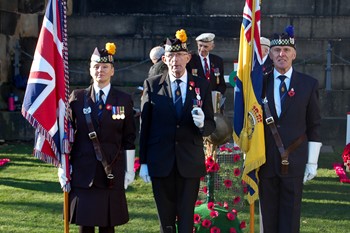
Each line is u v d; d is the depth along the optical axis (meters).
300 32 29.34
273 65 12.07
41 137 11.11
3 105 27.27
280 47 11.04
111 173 10.92
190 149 11.09
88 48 29.20
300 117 11.05
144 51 29.12
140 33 29.95
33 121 11.01
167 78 11.26
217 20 29.70
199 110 10.82
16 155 22.58
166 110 11.07
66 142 11.01
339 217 14.70
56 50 11.27
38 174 19.02
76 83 28.81
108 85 11.20
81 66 28.86
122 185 11.12
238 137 11.45
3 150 23.81
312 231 13.62
